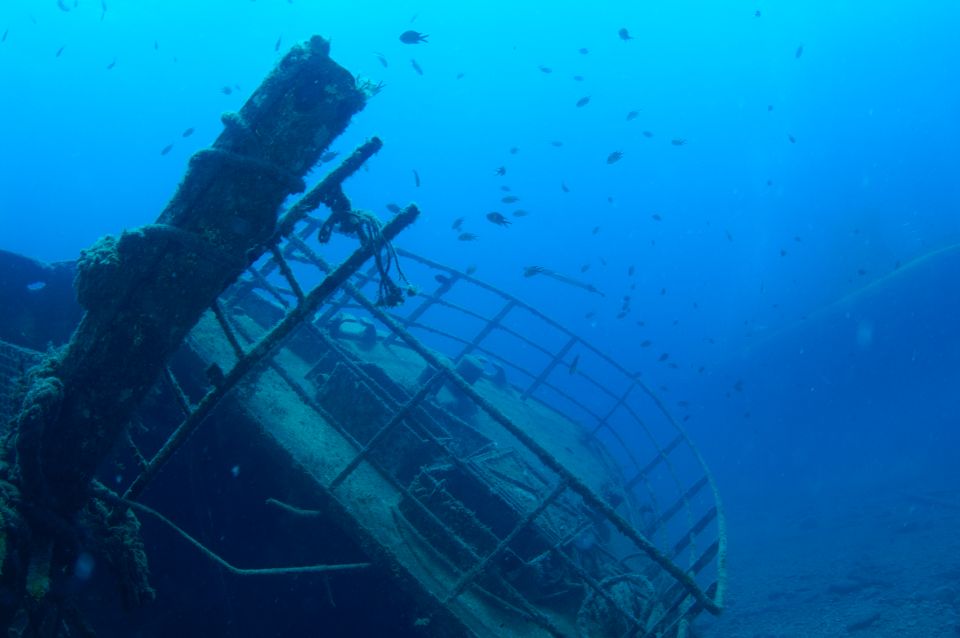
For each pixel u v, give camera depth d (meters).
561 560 5.57
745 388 35.75
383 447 5.95
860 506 20.53
